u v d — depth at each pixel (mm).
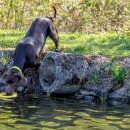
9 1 17797
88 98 11148
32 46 11812
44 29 12578
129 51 12742
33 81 11961
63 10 17406
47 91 11555
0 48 13141
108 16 17156
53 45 13445
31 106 10164
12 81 10695
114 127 8453
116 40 13938
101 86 11211
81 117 9195
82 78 11461
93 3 17156
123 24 16781
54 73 11758
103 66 11500
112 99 11016
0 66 12508
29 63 11680
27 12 17875
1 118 8969
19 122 8688
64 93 11477
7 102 10539
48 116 9234
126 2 17219
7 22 18078
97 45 13578
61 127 8375
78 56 11703
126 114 9547
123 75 11227
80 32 17094
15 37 14742
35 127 8336
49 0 17672
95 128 8344
